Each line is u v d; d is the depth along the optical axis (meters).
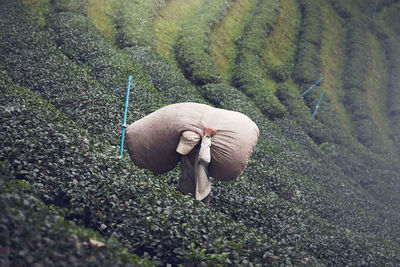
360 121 34.56
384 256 10.59
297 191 14.31
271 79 31.36
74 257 4.16
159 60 22.27
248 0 35.88
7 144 6.98
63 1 22.84
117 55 19.34
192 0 31.33
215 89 22.98
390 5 50.44
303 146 23.97
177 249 5.78
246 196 9.96
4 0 19.25
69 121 9.68
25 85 12.57
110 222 6.32
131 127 7.84
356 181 25.12
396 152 35.06
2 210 4.27
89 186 6.73
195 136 7.09
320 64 36.28
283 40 35.47
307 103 31.73
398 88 40.50
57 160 7.16
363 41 41.97
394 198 24.83
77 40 19.30
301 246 8.59
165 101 17.05
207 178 7.42
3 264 3.96
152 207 6.67
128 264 4.36
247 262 5.73
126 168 7.88
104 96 13.07
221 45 29.78
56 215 4.87
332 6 44.69
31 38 16.17
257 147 17.73
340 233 11.21
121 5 26.02
